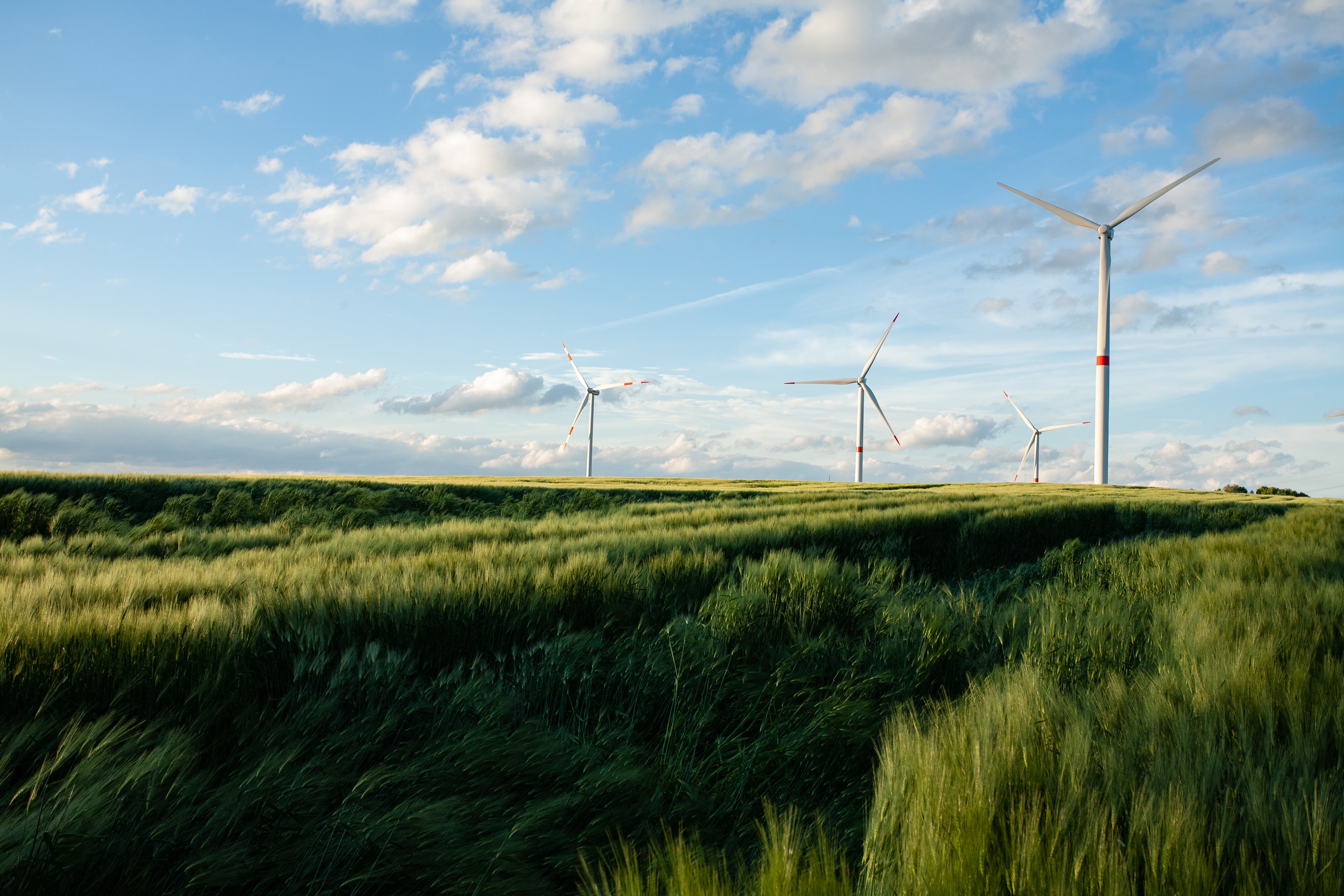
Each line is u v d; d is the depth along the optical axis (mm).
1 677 3352
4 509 17750
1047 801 2133
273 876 2375
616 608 5727
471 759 3195
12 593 4918
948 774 2311
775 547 10258
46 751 2695
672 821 2906
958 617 5828
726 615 5297
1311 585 6410
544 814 2799
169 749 2717
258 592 5109
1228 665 3621
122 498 22000
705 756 3723
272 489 24641
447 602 4934
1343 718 2873
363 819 2570
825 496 30078
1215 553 9289
